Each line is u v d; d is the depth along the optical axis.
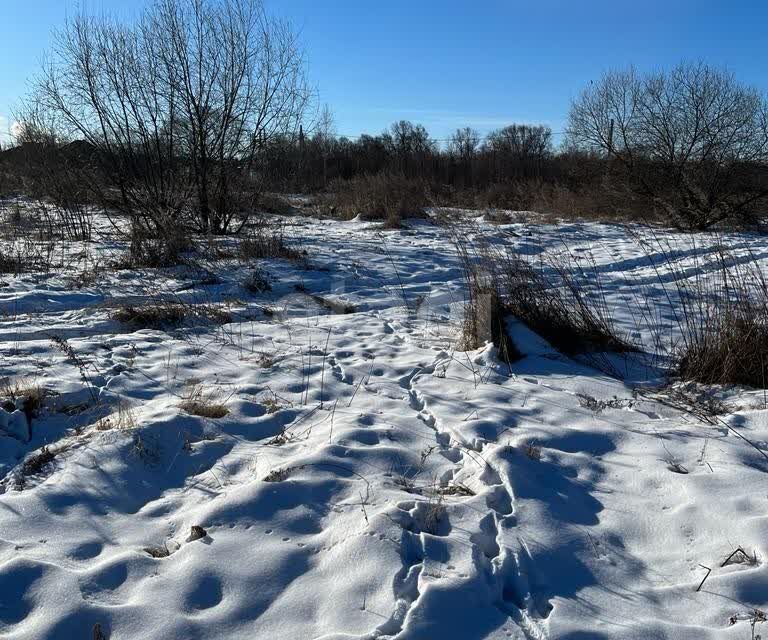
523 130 41.19
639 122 21.52
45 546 3.52
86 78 13.27
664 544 3.64
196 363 6.43
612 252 14.34
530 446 4.62
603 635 2.94
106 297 8.87
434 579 3.21
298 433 4.95
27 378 5.68
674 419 5.18
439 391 5.79
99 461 4.36
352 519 3.74
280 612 3.10
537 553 3.49
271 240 12.20
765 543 3.46
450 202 23.81
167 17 13.44
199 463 4.51
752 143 19.95
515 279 7.41
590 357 6.66
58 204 14.85
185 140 14.04
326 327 7.91
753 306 6.26
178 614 3.06
